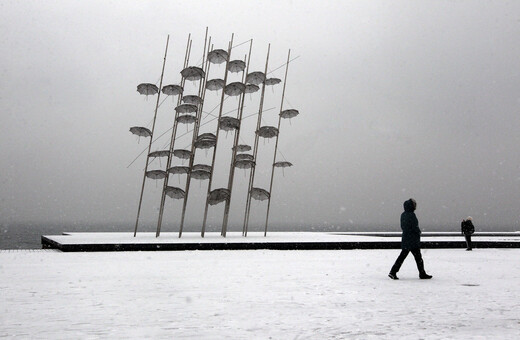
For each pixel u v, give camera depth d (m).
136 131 24.00
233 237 24.62
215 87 25.47
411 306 6.46
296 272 10.71
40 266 11.87
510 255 16.84
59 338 4.61
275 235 28.38
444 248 21.19
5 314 5.84
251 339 4.59
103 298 7.07
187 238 23.02
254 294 7.49
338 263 13.08
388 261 13.92
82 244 17.06
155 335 4.75
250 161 25.34
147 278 9.48
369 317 5.69
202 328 5.07
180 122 25.05
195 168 25.17
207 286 8.39
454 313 5.96
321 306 6.44
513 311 6.11
